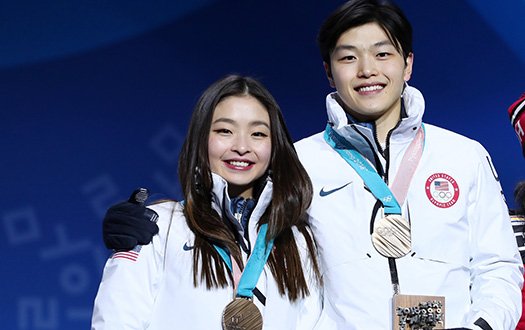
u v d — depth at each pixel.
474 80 16.53
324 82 16.81
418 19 16.56
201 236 8.63
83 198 16.28
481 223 9.39
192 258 8.53
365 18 9.31
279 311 8.65
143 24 16.56
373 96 9.31
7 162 16.11
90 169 16.33
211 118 8.87
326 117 16.81
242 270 8.69
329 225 9.23
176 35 16.59
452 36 16.56
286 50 16.78
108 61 16.45
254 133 8.92
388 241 9.05
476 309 8.95
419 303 8.84
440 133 9.71
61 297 16.08
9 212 16.03
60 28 16.36
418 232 9.10
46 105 16.30
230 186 9.06
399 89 9.43
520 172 16.36
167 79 16.58
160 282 8.59
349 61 9.41
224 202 8.73
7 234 15.99
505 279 9.13
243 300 8.48
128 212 8.63
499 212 9.46
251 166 8.88
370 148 9.39
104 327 8.28
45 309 16.00
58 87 16.33
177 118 16.58
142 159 16.45
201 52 16.64
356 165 9.42
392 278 8.97
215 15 16.69
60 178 16.23
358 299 8.96
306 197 9.05
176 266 8.54
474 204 9.43
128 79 16.50
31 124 16.23
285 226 8.88
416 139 9.53
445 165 9.43
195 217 8.65
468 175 9.43
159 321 8.49
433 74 16.56
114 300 8.38
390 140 9.46
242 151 8.78
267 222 8.90
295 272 8.81
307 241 9.16
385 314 8.91
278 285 8.70
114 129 16.42
